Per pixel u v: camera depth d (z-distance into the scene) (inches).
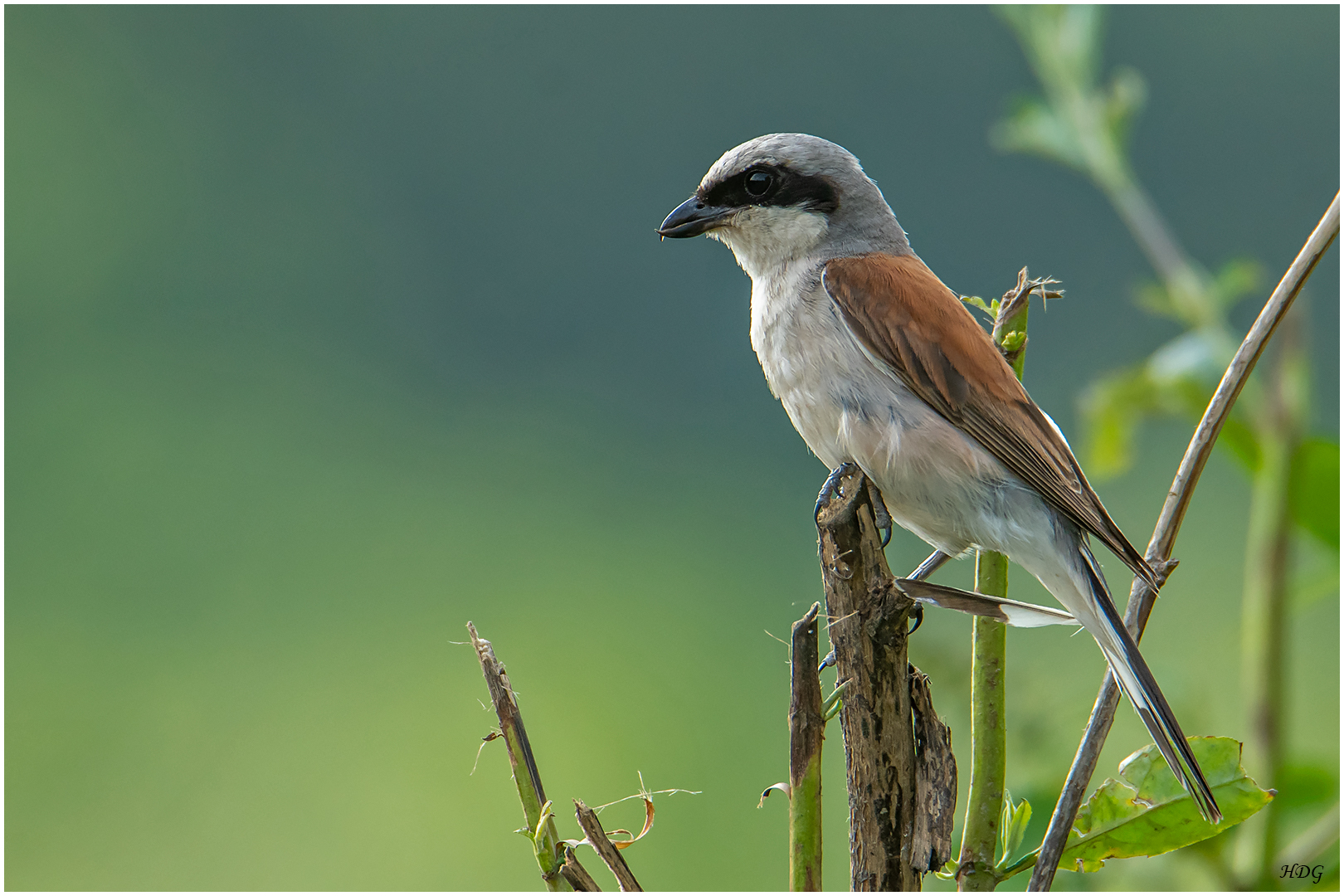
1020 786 177.6
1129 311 709.3
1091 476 248.1
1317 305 473.4
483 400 851.4
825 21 893.2
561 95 953.5
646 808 134.7
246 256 919.7
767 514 748.6
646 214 936.9
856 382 217.6
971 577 336.5
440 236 950.4
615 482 790.5
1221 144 742.5
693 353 852.0
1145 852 140.9
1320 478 168.9
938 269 800.9
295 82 968.9
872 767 142.4
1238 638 198.4
